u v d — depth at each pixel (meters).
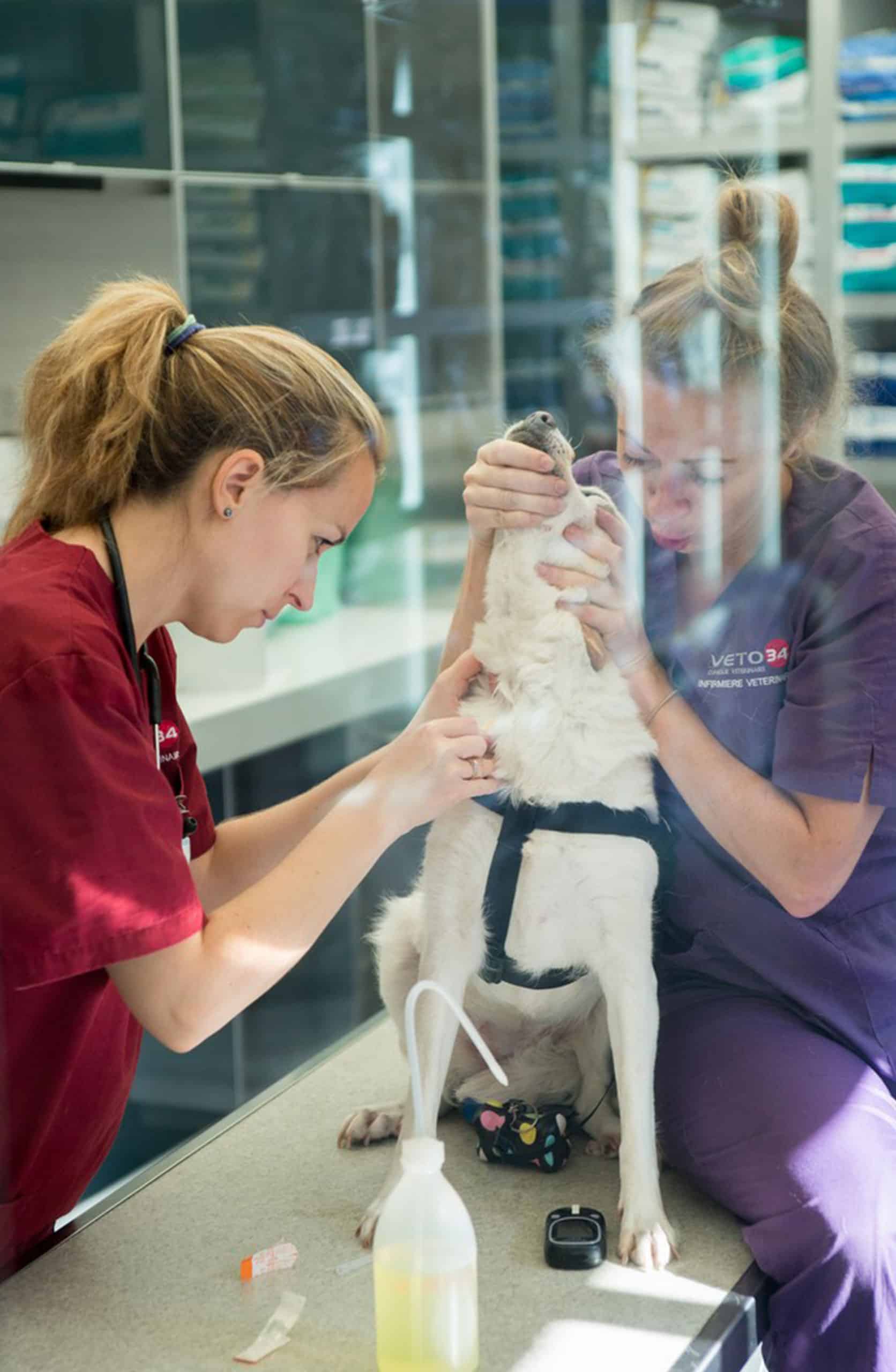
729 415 1.27
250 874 1.41
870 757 1.26
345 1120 1.39
